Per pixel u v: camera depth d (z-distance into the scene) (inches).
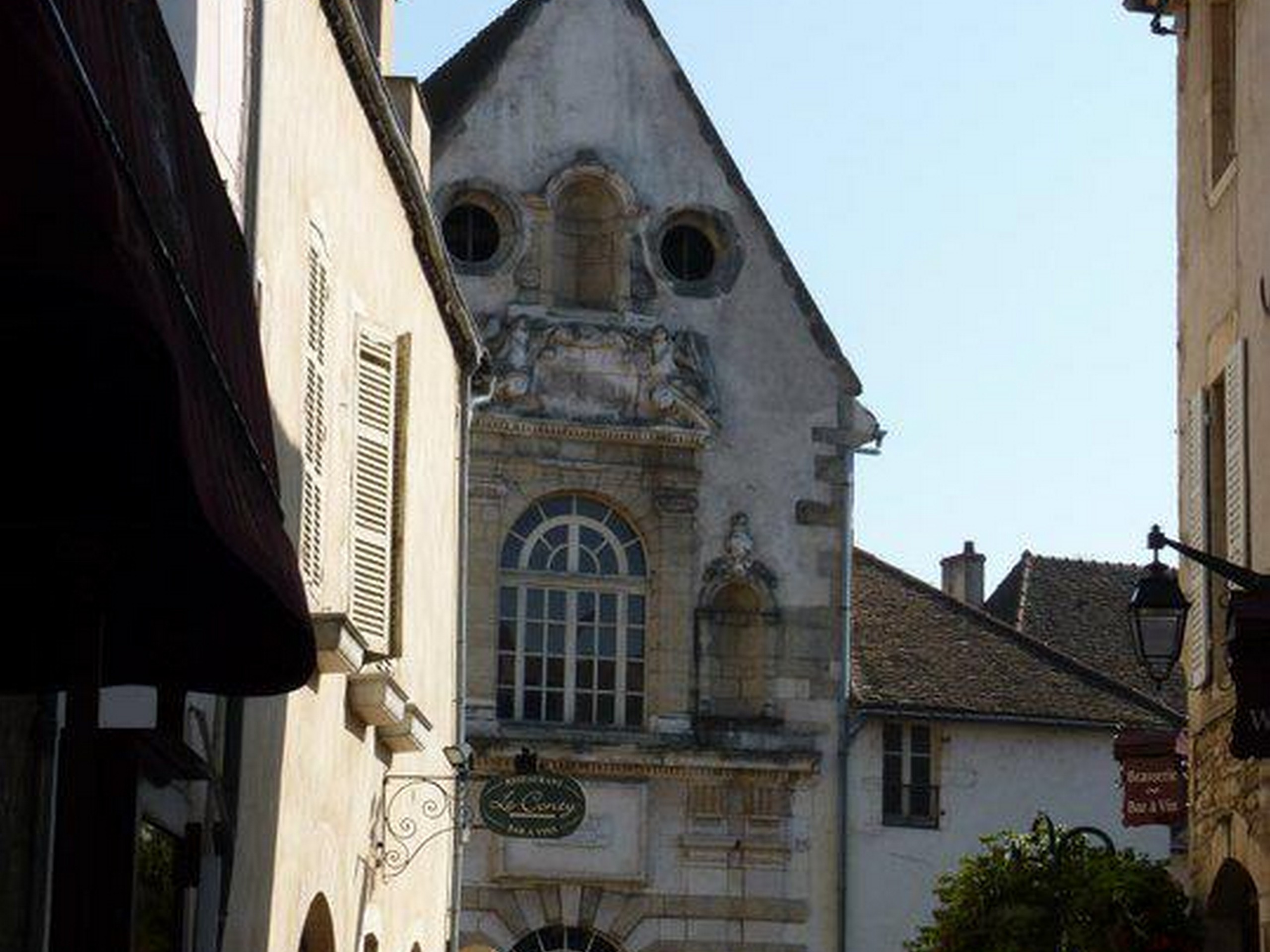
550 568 1640.0
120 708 468.1
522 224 1656.0
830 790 1665.8
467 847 1601.9
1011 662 1760.6
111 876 470.3
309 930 813.9
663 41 1695.4
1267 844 768.9
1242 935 851.4
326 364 777.6
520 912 1608.0
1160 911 871.1
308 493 739.4
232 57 628.4
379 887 921.5
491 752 1594.5
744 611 1670.8
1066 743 1723.7
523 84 1675.7
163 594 425.7
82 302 319.9
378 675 830.5
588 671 1638.8
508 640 1628.9
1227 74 878.4
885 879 1667.1
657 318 1672.0
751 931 1638.8
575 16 1689.2
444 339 1099.9
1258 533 797.9
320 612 748.6
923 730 1700.3
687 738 1640.0
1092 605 2162.9
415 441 986.7
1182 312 920.3
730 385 1679.4
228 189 605.3
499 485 1625.2
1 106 287.0
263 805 683.4
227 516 365.7
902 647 1755.7
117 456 373.4
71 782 391.2
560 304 1659.7
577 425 1637.6
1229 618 697.6
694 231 1696.6
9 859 451.2
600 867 1617.9
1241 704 687.1
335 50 788.6
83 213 293.9
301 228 732.0
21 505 381.7
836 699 1670.8
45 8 291.1
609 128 1681.8
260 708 672.4
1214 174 873.5
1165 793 948.6
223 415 379.6
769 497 1675.7
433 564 1062.4
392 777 934.4
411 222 969.5
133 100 345.4
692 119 1695.4
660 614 1644.9
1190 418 896.9
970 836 1690.5
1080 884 880.3
